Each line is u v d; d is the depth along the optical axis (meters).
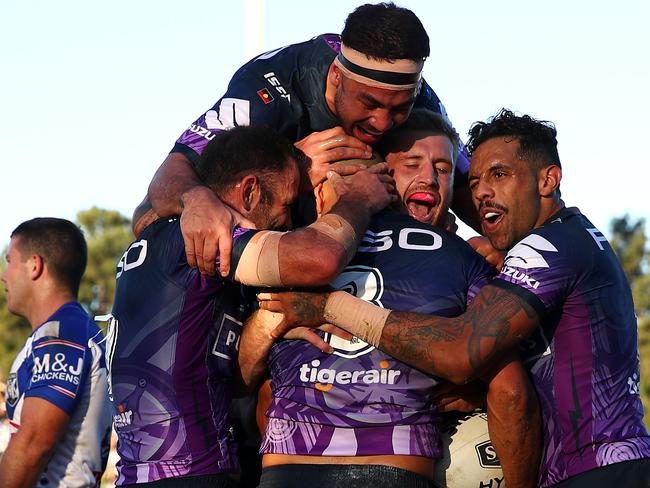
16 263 6.00
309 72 4.89
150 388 4.02
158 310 4.05
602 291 4.14
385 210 4.26
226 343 4.12
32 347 5.73
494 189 4.46
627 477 3.97
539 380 4.10
